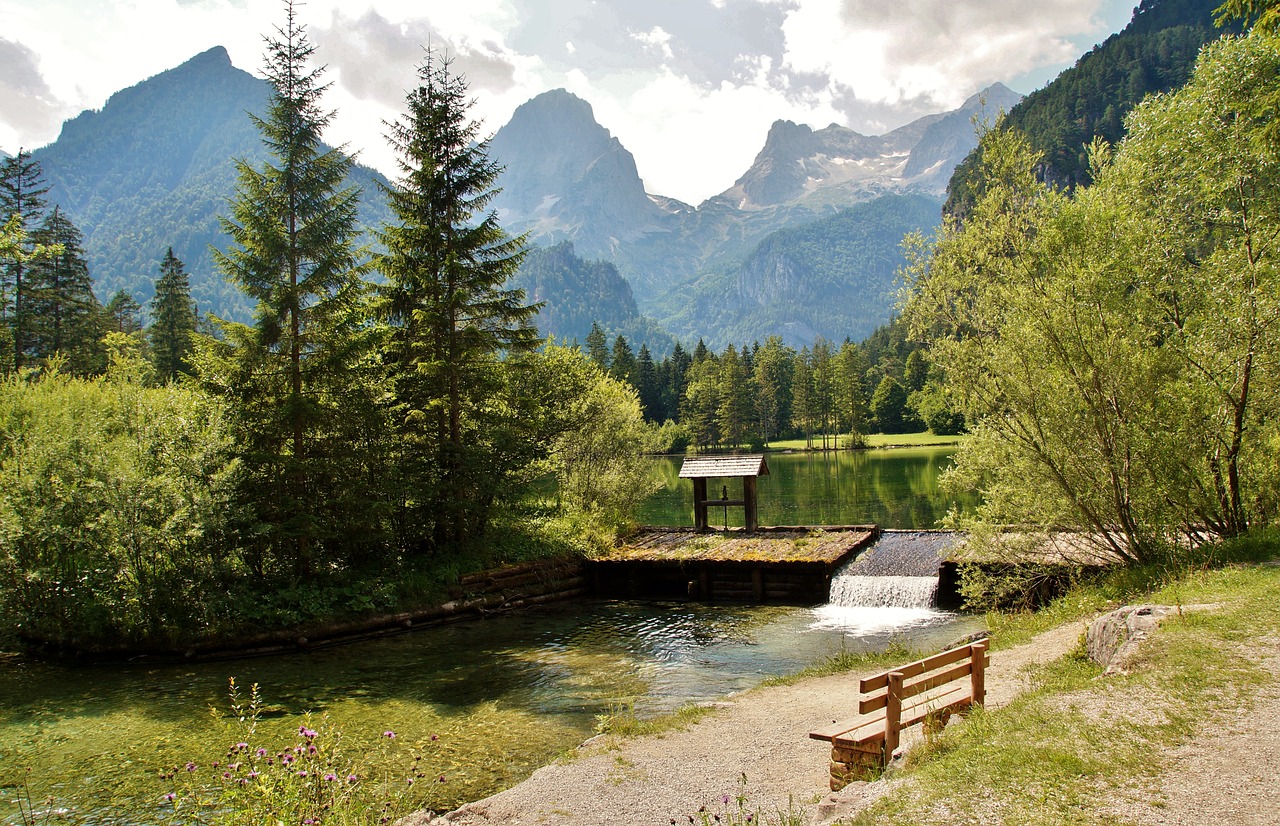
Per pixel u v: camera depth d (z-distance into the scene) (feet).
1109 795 18.83
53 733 39.17
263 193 61.87
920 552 76.64
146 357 191.01
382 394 68.69
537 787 29.91
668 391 425.28
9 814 30.19
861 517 118.52
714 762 31.86
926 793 20.61
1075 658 36.76
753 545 80.64
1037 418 50.98
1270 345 47.96
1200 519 52.47
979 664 29.73
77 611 53.98
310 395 62.13
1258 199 50.88
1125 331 50.34
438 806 30.07
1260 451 52.26
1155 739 21.61
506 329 76.48
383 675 49.80
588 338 395.96
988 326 55.67
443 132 73.51
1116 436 49.78
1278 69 50.19
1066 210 52.80
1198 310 52.75
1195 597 36.22
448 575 69.46
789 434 419.95
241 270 61.41
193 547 56.08
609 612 70.08
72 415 72.69
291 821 21.25
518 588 73.87
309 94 63.10
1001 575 60.75
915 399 350.84
